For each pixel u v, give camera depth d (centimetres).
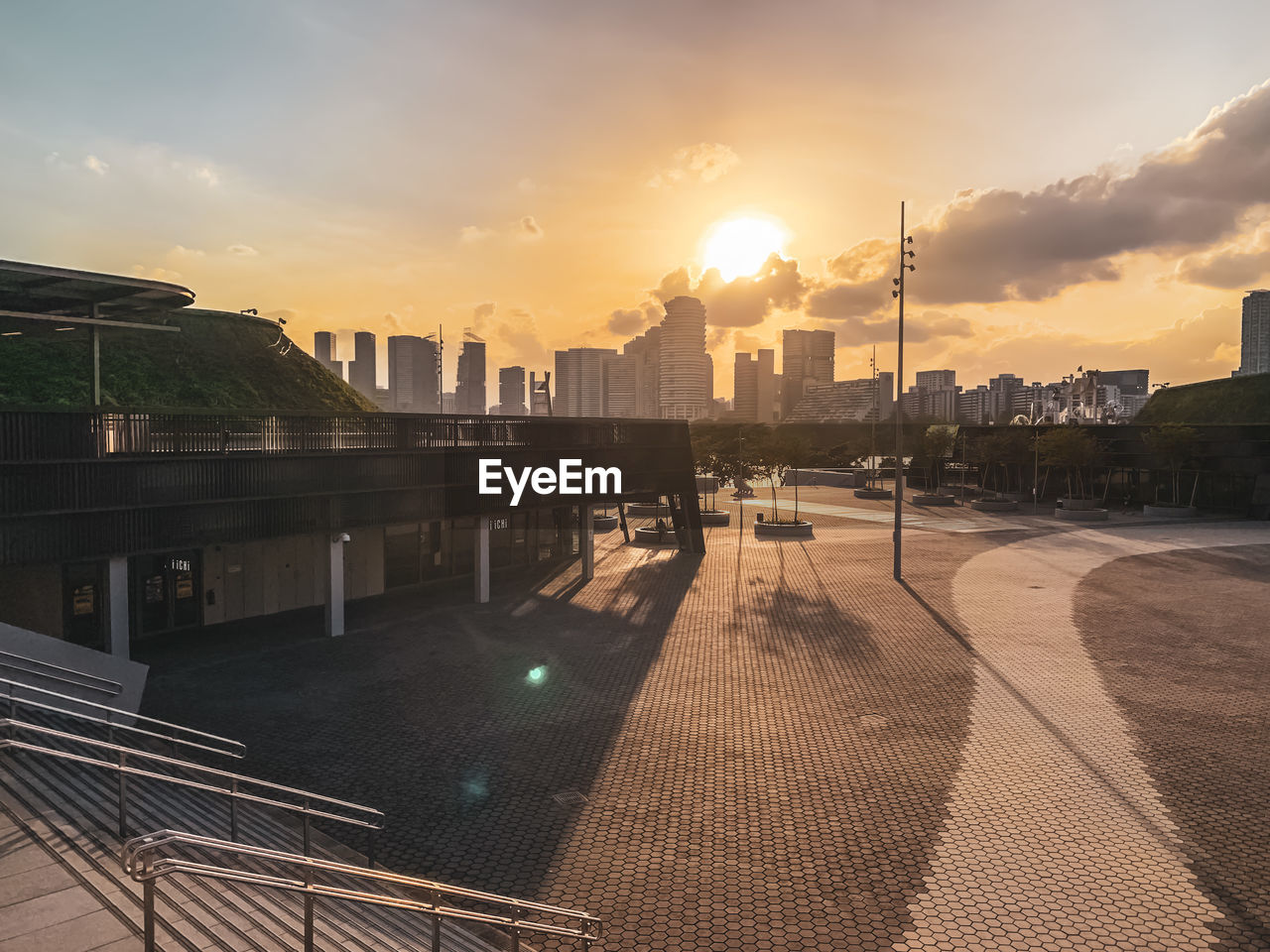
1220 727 1523
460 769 1355
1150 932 895
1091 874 1018
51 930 628
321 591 2652
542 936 905
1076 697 1695
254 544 2464
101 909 666
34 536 1738
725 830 1138
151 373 4238
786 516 5219
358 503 2317
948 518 5097
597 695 1731
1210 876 1014
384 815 1187
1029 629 2270
